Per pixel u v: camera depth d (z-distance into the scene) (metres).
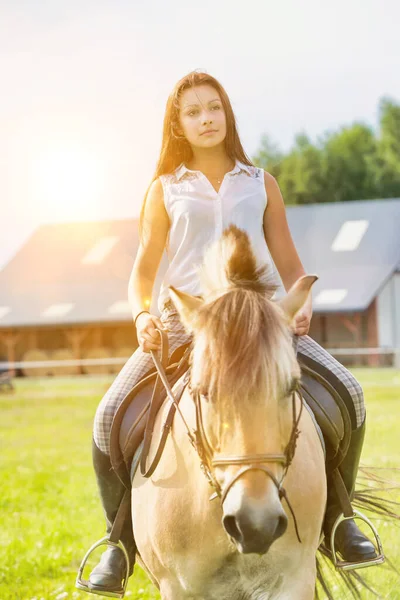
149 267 5.00
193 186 4.87
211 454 3.90
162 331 4.60
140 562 5.19
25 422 25.05
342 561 4.89
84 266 63.91
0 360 61.19
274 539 3.68
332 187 86.00
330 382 4.93
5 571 8.62
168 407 4.54
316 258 57.88
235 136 5.01
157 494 4.35
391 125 85.12
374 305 54.28
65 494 12.84
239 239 4.24
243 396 3.68
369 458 13.74
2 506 12.16
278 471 3.77
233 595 4.35
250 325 3.76
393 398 26.41
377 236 58.84
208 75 4.96
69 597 7.70
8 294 62.31
